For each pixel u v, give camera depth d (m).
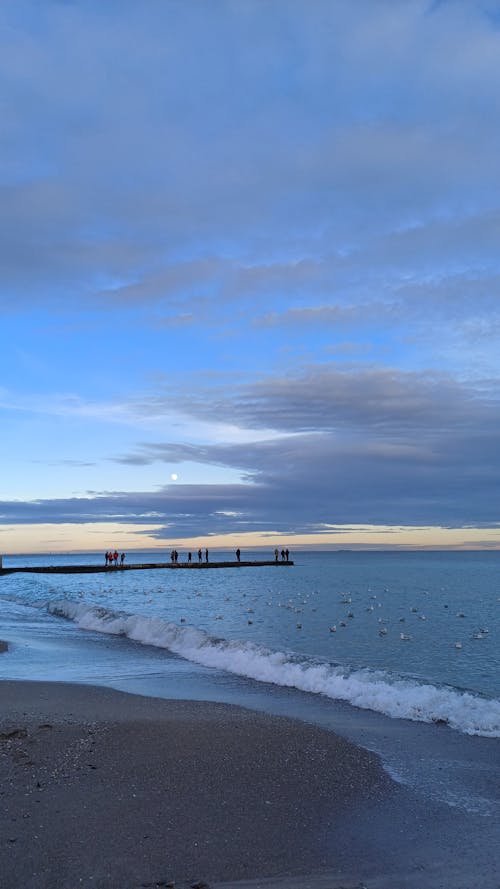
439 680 16.67
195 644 21.20
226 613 35.09
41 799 7.84
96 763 9.27
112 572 90.31
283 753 9.91
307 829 7.16
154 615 33.91
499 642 23.89
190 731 11.04
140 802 7.79
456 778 9.02
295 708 13.39
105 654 20.77
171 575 83.88
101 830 6.95
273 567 109.56
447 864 6.35
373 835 7.04
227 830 7.07
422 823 7.39
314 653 21.38
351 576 80.50
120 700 13.74
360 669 16.61
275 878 6.00
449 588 57.94
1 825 7.03
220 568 103.00
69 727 11.22
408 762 9.72
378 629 27.97
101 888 5.71
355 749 10.29
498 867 6.27
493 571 95.06
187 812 7.52
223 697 14.42
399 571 95.50
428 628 28.42
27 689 14.87
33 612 36.22
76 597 46.44
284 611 36.22
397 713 12.83
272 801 7.97
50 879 5.84
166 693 14.77
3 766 9.11
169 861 6.27
